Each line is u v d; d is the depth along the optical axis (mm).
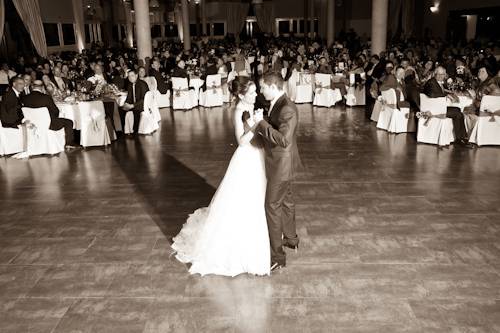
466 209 4551
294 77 11664
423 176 5625
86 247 3879
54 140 6988
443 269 3396
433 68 9375
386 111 8273
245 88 3219
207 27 27562
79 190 5359
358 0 25828
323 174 5781
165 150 7156
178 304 3010
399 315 2848
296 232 4051
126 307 2990
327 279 3279
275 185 3230
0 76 10289
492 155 6520
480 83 7414
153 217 4500
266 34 26156
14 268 3549
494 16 15359
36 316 2918
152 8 27109
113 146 7508
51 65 12562
